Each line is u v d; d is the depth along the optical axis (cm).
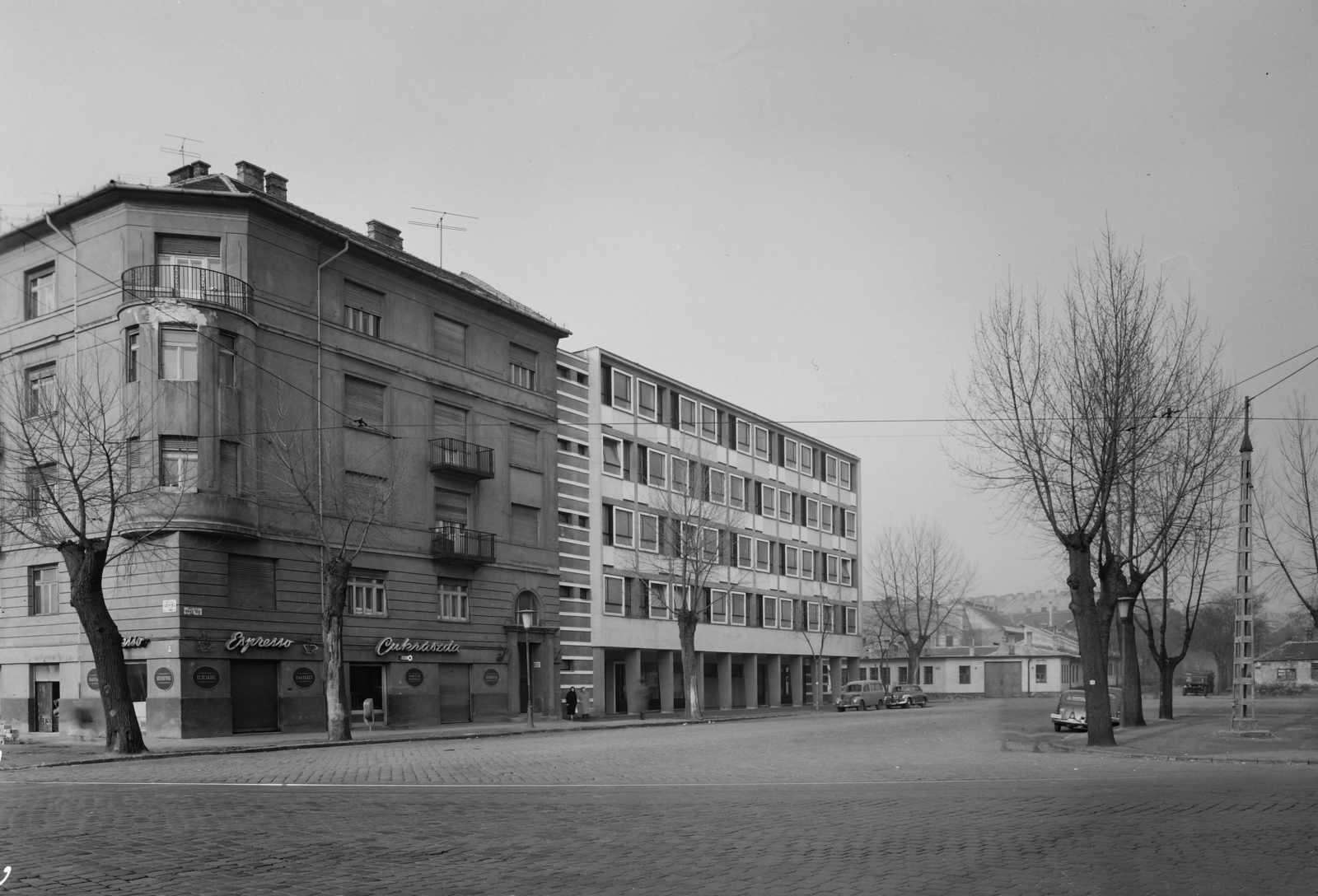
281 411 3550
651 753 2434
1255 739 2780
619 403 5666
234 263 3472
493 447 4506
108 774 1934
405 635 4003
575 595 5206
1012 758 2306
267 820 1205
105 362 3394
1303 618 6084
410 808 1319
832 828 1134
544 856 962
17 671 3675
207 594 3306
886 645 10650
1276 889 810
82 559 2638
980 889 809
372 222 4447
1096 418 2766
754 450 7019
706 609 5888
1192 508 3366
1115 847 995
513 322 4694
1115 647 11369
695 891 806
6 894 802
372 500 3553
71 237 3544
